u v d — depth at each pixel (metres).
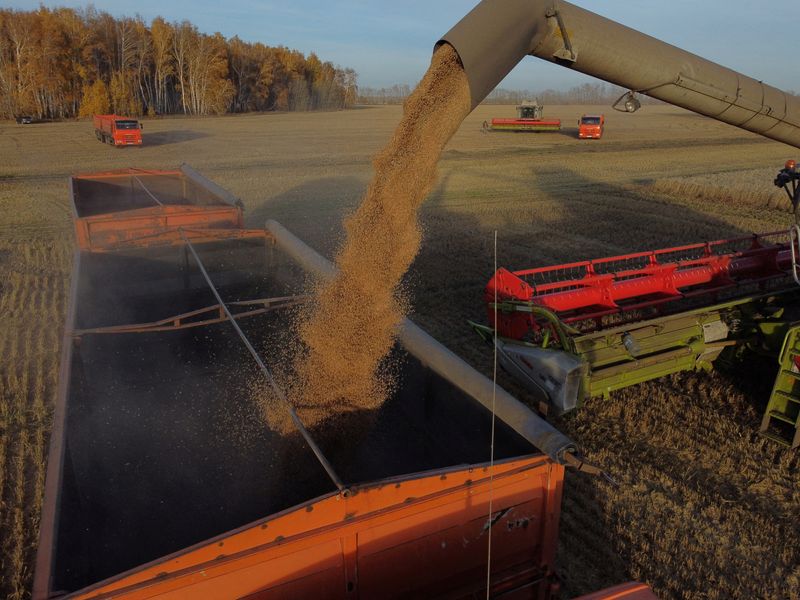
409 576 2.75
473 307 8.91
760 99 4.37
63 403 3.27
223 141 37.44
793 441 5.41
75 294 4.92
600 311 6.01
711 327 6.12
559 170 24.23
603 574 4.10
